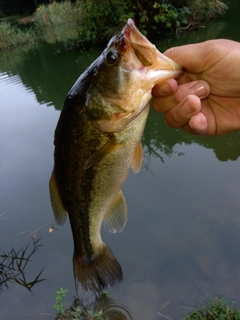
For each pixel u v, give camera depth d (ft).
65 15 10.18
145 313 1.48
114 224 0.99
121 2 5.35
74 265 1.08
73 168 0.90
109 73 0.80
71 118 0.87
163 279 1.61
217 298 1.44
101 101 0.81
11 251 1.93
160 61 0.81
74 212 0.99
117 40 0.80
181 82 0.96
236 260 1.62
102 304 1.53
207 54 0.89
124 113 0.81
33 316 1.56
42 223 2.12
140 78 0.79
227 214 1.87
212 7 6.01
